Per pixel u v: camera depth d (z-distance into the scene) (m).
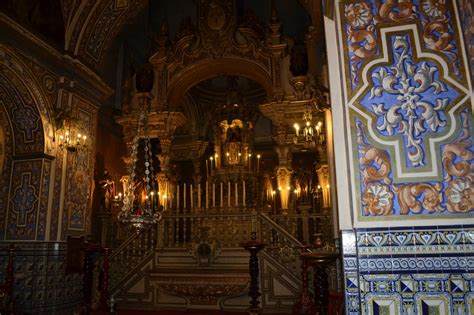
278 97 15.08
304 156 20.53
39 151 10.05
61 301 10.11
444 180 3.32
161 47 16.70
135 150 8.50
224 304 10.20
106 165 16.80
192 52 16.52
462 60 3.51
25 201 9.90
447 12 3.65
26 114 10.12
